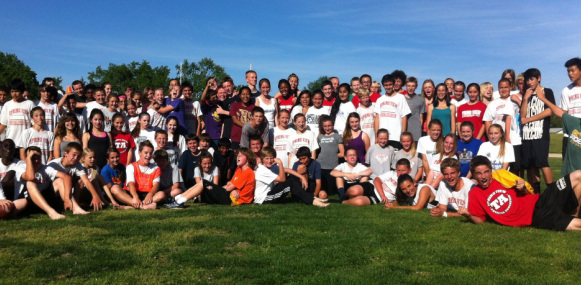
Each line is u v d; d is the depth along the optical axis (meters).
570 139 7.91
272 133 11.28
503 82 10.30
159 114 11.23
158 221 6.84
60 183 7.87
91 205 8.51
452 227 6.39
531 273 4.43
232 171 10.25
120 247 5.28
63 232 5.99
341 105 11.61
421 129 11.59
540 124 9.34
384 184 9.21
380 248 5.27
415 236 5.87
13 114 10.30
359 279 4.21
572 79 8.62
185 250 5.13
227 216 7.27
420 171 9.52
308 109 11.79
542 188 11.62
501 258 4.87
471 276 4.33
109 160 8.97
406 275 4.35
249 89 11.39
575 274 4.39
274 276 4.29
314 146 10.61
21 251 5.03
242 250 5.20
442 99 11.45
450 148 9.05
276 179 9.35
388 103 10.98
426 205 8.27
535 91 9.40
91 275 4.32
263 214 7.47
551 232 6.07
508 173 6.60
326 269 4.54
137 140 10.47
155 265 4.62
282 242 5.53
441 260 4.82
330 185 10.45
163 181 8.97
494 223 6.65
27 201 7.28
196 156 9.78
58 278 4.25
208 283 4.11
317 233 5.98
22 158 9.59
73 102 11.28
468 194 6.80
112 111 11.21
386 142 10.02
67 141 9.46
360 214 7.42
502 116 10.38
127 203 8.41
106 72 64.44
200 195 9.03
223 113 11.60
